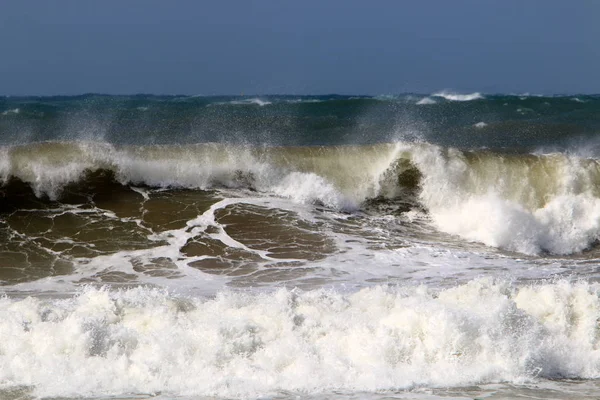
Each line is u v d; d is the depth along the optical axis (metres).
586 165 54.03
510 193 53.16
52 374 22.39
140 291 29.50
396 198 52.88
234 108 82.00
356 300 28.83
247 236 44.34
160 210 47.56
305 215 48.75
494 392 21.95
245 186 52.62
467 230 48.25
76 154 51.38
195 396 21.30
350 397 21.28
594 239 48.66
